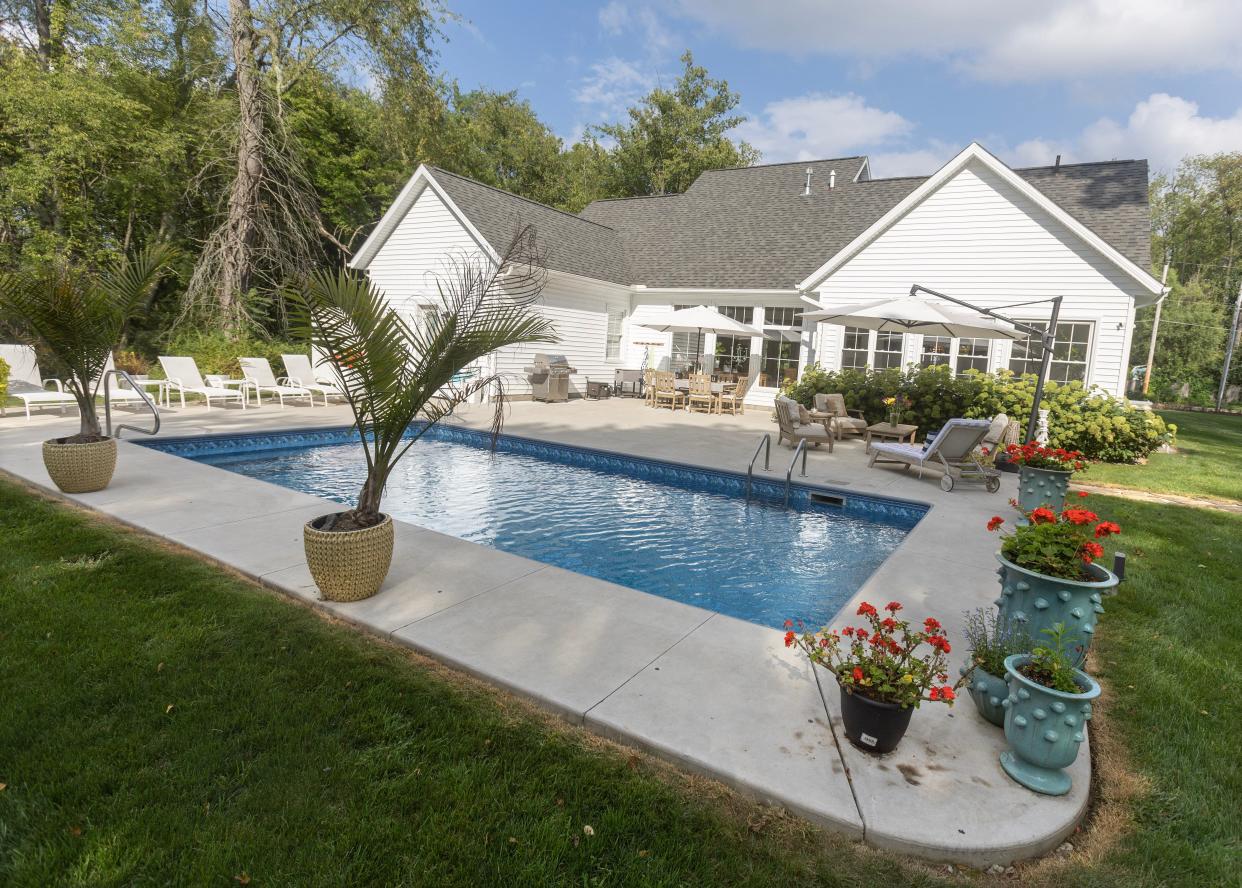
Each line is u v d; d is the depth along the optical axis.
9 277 5.59
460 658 3.50
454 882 2.12
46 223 18.88
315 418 12.07
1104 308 12.59
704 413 16.12
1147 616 4.61
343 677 3.29
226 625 3.75
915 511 7.73
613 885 2.14
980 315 13.26
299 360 14.65
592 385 18.30
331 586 4.11
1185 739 3.11
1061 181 15.27
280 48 18.27
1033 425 9.65
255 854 2.18
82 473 6.16
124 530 5.38
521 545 6.48
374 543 4.15
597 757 2.80
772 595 5.42
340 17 18.19
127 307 6.38
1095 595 3.17
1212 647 4.14
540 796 2.53
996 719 3.03
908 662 2.84
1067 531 3.27
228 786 2.49
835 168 20.64
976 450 9.52
